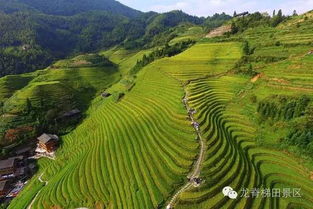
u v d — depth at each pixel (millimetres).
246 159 66688
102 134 95375
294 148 67500
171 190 57688
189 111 84062
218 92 98438
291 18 166750
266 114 77625
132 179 65688
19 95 146375
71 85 177250
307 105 72750
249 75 102188
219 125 78750
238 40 150250
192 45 175125
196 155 65250
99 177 72125
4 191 90188
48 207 69938
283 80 89625
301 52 105750
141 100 106688
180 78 113375
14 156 110625
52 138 114812
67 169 85375
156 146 73562
